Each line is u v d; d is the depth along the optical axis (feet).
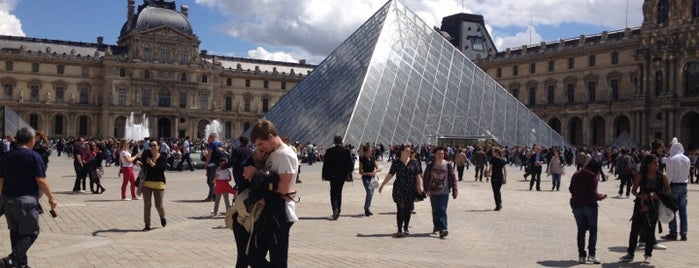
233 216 43.06
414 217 100.17
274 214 41.52
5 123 315.37
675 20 444.14
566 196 143.64
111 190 139.13
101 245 68.59
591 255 64.75
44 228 80.48
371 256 65.16
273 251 41.98
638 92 467.52
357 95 239.91
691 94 437.58
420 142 246.06
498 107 279.90
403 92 254.06
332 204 94.58
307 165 243.60
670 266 64.28
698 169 211.82
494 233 84.33
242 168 43.24
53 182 161.27
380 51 260.01
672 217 65.77
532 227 90.79
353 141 228.43
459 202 125.90
